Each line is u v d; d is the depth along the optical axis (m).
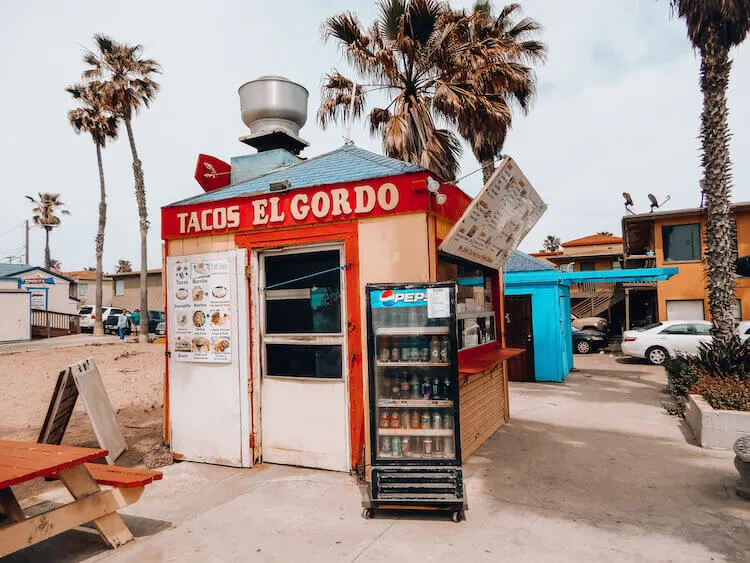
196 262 5.55
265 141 7.54
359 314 4.90
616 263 30.50
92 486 3.56
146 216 23.67
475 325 6.25
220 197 5.85
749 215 17.66
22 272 30.25
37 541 3.15
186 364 5.56
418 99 13.02
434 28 12.35
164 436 6.04
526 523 3.82
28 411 8.29
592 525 3.76
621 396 9.44
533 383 11.25
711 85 8.41
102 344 20.31
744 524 3.75
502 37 13.28
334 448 5.01
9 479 2.87
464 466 5.23
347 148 6.76
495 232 5.86
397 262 4.77
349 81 13.25
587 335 19.02
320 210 5.10
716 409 5.93
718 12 8.02
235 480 4.86
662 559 3.23
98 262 27.14
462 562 3.23
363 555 3.35
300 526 3.82
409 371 4.30
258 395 5.33
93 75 23.64
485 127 12.88
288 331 5.39
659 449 5.80
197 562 3.33
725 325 8.30
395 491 3.93
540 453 5.68
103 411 5.58
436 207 4.93
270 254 5.44
